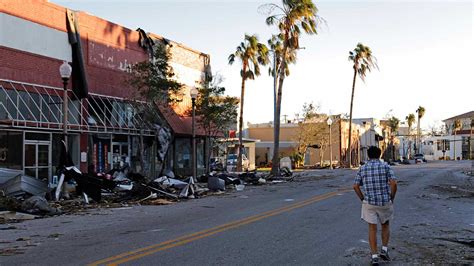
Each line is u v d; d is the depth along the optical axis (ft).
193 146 85.10
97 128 79.56
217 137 118.21
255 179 95.45
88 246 30.22
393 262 25.81
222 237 33.19
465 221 41.75
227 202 60.23
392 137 374.43
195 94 85.97
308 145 213.46
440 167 190.80
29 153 69.15
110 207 55.57
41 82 72.59
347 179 109.50
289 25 114.32
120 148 87.92
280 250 28.76
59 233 36.09
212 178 77.87
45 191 58.65
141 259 26.18
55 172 73.26
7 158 65.72
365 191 25.98
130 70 86.43
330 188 81.35
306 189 79.92
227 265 24.89
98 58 84.38
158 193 63.98
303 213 46.80
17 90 68.33
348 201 58.54
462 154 435.53
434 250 28.99
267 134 244.83
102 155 83.05
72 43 78.43
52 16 75.46
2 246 30.58
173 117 101.65
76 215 48.42
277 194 70.79
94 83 82.79
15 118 67.31
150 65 82.48
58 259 26.37
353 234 34.45
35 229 38.40
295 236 33.60
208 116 104.12
